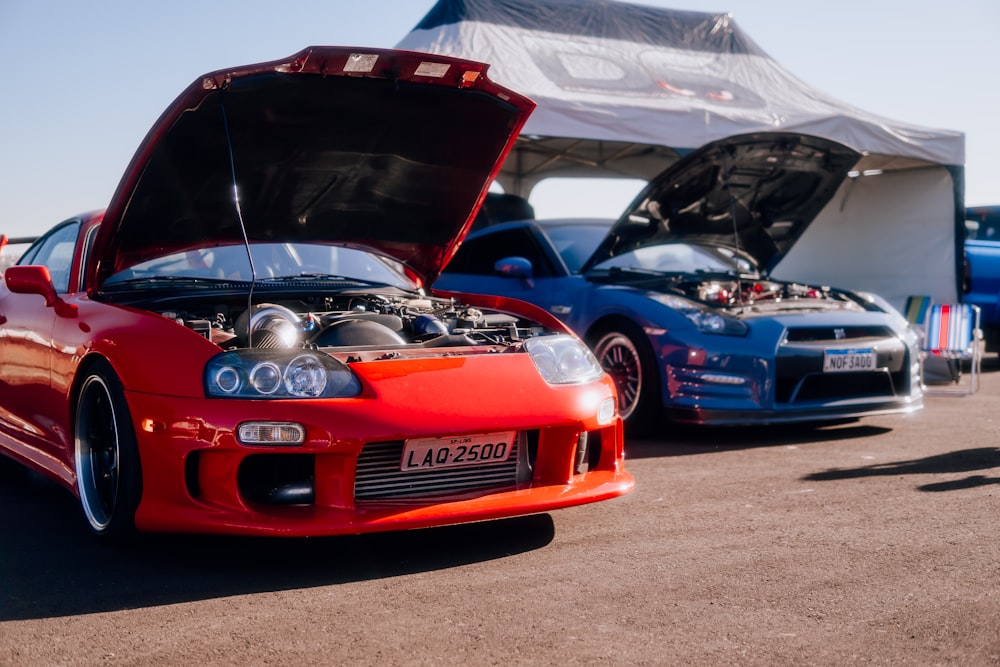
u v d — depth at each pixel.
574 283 5.41
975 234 10.24
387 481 2.66
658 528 3.03
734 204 5.38
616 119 7.00
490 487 2.81
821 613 2.22
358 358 2.83
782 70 8.82
